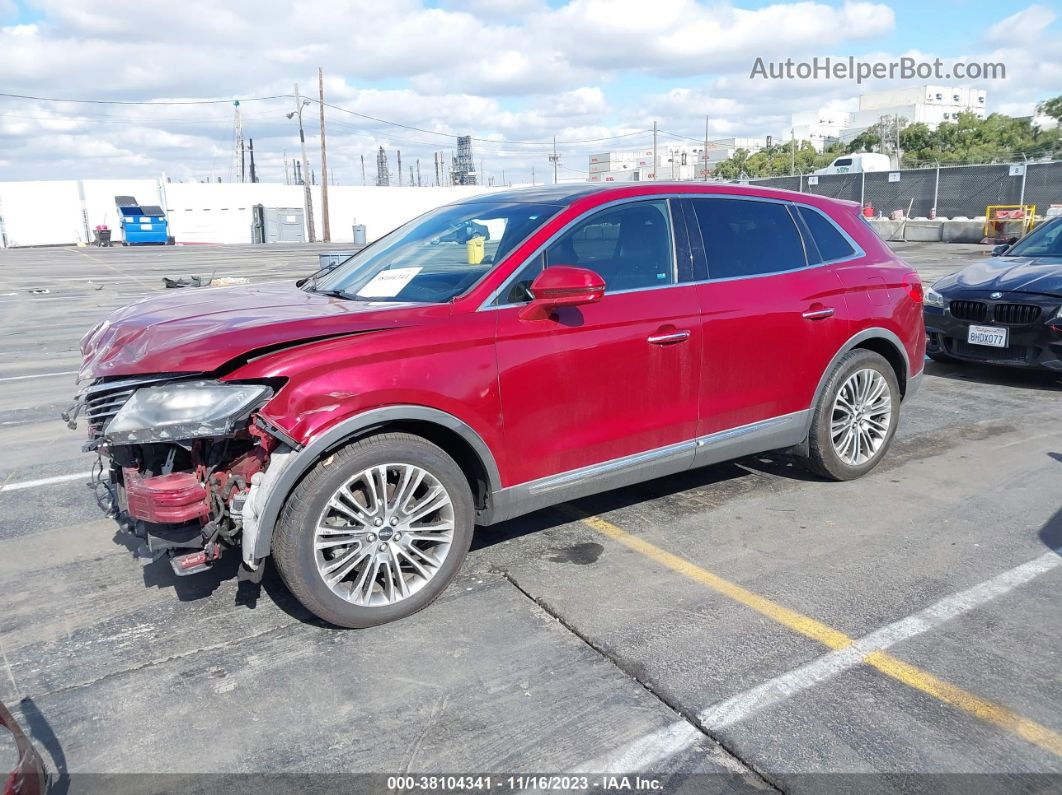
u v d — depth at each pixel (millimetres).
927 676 2967
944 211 28875
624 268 3943
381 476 3266
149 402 2961
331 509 3225
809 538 4207
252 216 50938
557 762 2549
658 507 4684
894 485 4973
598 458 3869
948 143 53969
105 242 46531
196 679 3025
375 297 3762
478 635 3305
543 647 3207
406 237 4391
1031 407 6777
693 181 4363
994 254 8836
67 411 3426
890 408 5062
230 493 3168
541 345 3582
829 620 3377
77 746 2660
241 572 3160
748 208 4512
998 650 3129
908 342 5094
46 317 14234
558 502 3838
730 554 4031
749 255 4426
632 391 3898
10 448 6027
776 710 2785
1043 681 2926
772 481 5098
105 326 3697
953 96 132125
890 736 2641
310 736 2695
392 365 3213
